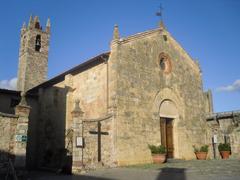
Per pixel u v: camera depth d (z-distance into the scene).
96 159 18.41
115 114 19.92
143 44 23.36
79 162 17.44
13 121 15.57
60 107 25.45
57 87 26.70
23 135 15.65
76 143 17.59
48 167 24.02
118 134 19.73
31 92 30.62
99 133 18.94
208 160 22.17
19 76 39.41
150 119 22.14
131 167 18.45
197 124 26.36
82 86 23.53
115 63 20.83
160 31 25.38
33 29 39.88
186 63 27.20
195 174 13.94
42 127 27.36
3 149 15.02
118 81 20.56
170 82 24.88
